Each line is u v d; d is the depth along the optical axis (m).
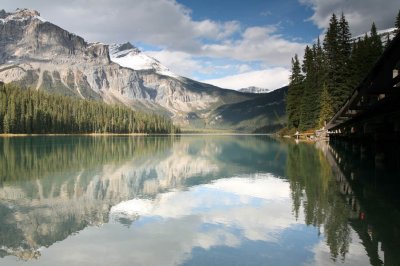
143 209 16.92
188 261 10.37
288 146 59.59
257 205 17.20
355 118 27.69
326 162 33.28
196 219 14.92
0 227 14.05
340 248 11.05
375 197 17.84
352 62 65.75
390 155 26.86
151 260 10.55
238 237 12.44
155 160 41.88
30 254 11.27
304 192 19.72
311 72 83.12
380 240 11.67
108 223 14.55
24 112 151.75
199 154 51.12
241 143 84.69
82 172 30.47
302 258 10.41
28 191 21.62
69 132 177.62
